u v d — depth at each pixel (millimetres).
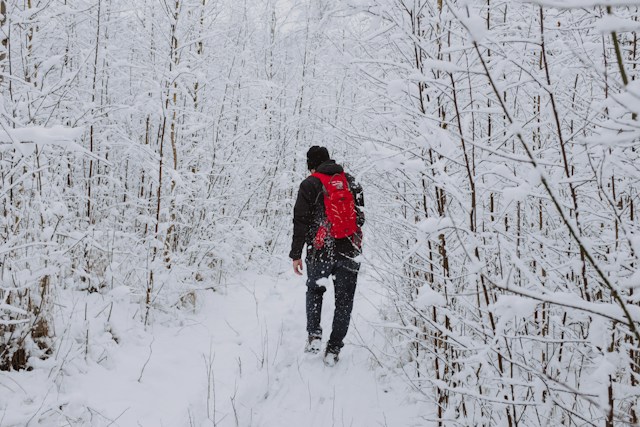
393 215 2984
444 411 2646
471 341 2104
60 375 2723
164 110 3715
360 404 3053
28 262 2746
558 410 2449
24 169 2771
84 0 4105
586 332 2514
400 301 2693
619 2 854
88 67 4223
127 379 2928
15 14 2947
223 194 4918
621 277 1958
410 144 2670
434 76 2447
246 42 5652
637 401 1944
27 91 2842
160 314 3924
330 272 3459
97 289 3814
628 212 2307
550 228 2633
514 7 2572
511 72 2580
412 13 2410
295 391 3184
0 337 2623
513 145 2678
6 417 2213
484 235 2061
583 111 2240
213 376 3139
